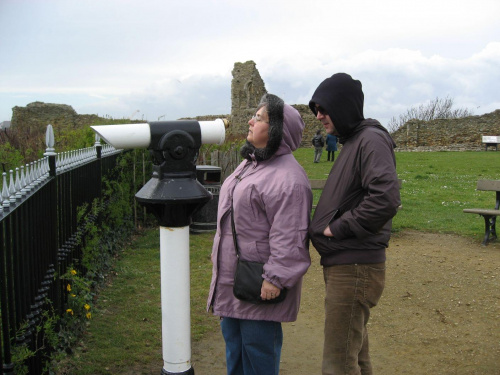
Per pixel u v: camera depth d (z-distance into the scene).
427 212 9.75
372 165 2.55
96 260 5.28
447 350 3.93
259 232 2.70
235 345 2.93
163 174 2.04
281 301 2.64
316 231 2.72
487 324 4.38
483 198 11.65
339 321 2.70
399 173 17.69
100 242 5.56
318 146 21.73
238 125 38.28
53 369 3.36
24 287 2.75
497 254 6.61
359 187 2.67
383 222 2.54
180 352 2.11
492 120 34.25
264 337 2.73
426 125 35.34
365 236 2.57
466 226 8.35
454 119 34.91
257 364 2.76
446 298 5.04
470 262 6.21
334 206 2.70
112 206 6.32
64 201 4.03
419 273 5.81
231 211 2.77
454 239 7.52
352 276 2.66
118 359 3.71
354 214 2.56
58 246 3.80
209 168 7.57
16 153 5.97
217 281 2.81
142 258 6.39
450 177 16.33
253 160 2.83
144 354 3.82
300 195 2.64
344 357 2.71
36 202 3.10
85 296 4.20
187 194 2.00
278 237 2.59
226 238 2.79
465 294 5.11
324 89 2.70
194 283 5.50
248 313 2.70
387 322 4.52
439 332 4.27
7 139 7.64
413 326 4.41
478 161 22.41
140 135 2.01
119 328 4.26
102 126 1.99
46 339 3.22
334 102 2.67
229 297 2.78
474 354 3.84
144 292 5.16
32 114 31.00
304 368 3.73
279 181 2.64
